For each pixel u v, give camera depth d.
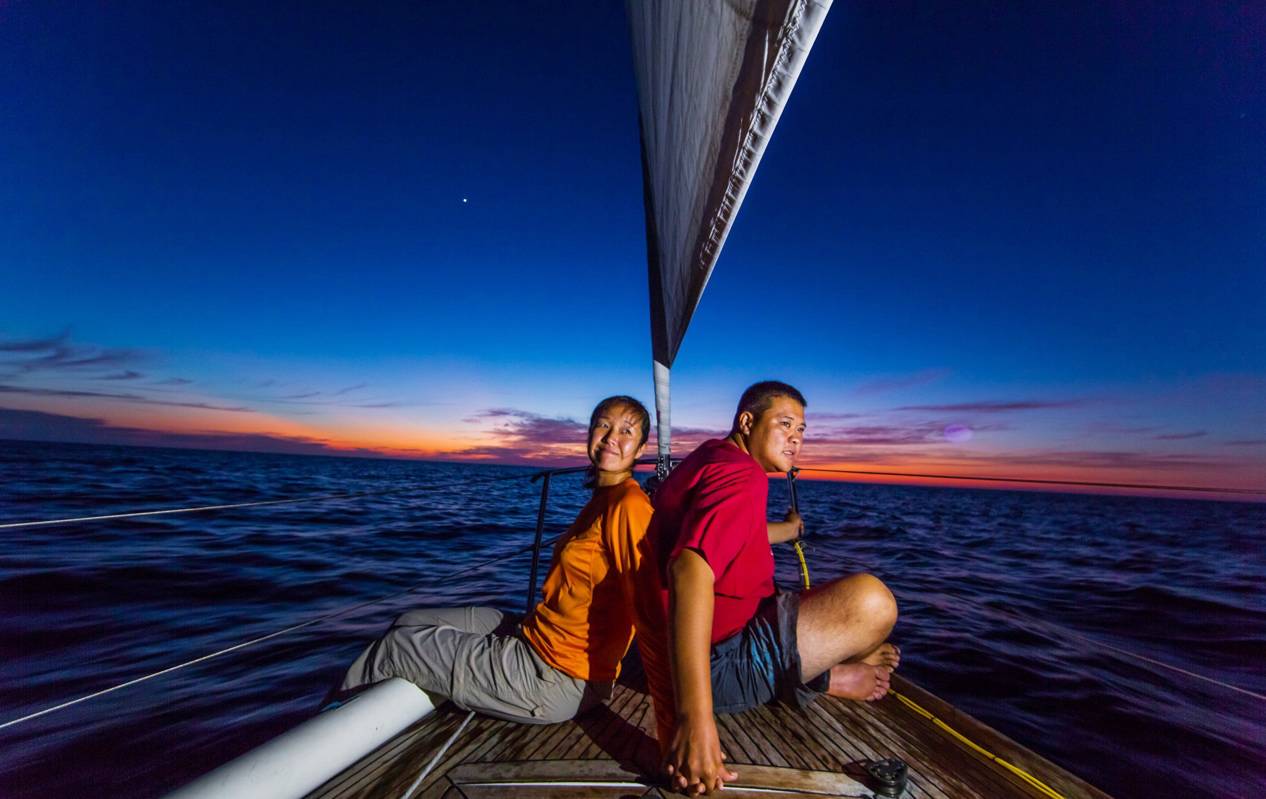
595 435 1.77
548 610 1.72
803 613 1.65
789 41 1.01
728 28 1.14
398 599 7.13
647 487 2.94
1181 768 3.70
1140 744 3.96
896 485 84.62
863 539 14.39
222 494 19.52
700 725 1.20
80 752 3.53
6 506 14.52
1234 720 4.36
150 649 5.22
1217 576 11.84
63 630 5.63
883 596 1.64
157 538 10.77
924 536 16.36
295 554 9.70
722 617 1.64
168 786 3.22
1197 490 3.14
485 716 1.79
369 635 5.66
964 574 10.05
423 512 16.77
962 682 4.86
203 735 3.74
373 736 1.57
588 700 1.75
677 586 1.26
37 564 7.99
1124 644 6.38
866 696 1.82
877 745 1.70
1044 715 4.34
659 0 1.51
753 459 1.58
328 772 1.42
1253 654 6.25
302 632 5.73
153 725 3.86
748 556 1.59
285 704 4.17
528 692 1.68
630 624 1.75
